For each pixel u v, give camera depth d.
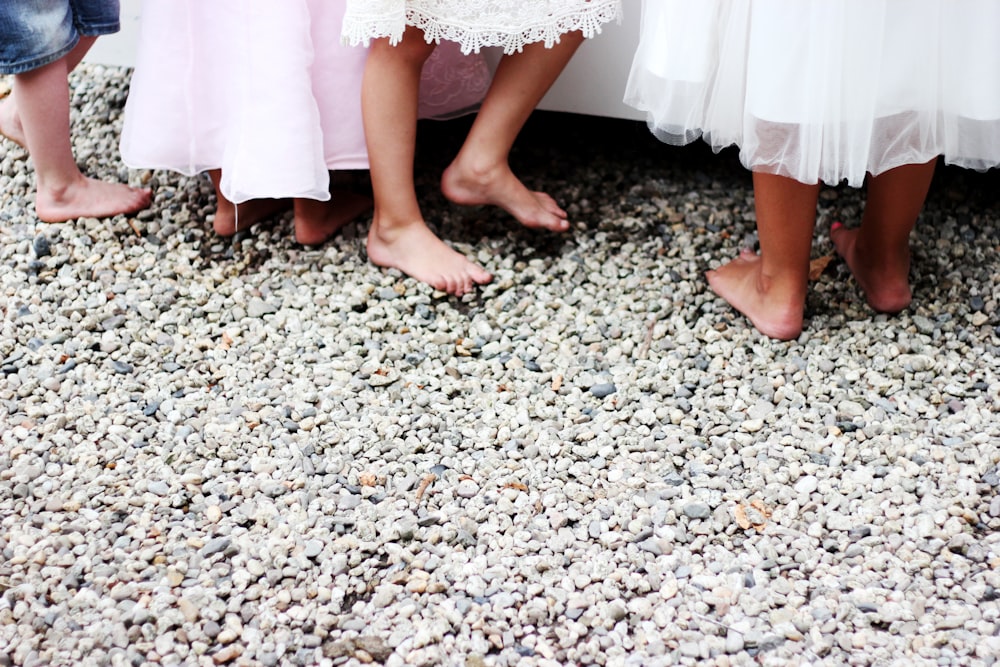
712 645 1.30
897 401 1.66
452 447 1.59
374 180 1.89
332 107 1.87
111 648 1.29
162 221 2.08
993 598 1.34
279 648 1.30
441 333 1.81
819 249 1.99
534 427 1.63
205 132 1.86
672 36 1.55
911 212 1.71
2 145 2.27
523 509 1.49
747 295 1.84
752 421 1.62
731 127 1.61
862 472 1.54
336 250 2.01
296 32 1.74
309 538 1.45
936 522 1.45
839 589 1.37
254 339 1.80
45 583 1.37
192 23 1.78
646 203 2.16
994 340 1.77
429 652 1.29
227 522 1.47
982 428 1.60
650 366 1.75
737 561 1.41
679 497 1.51
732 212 2.13
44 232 2.03
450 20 1.70
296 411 1.65
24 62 1.86
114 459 1.56
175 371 1.73
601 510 1.48
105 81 2.47
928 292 1.88
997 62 1.45
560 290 1.92
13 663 1.27
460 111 2.15
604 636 1.32
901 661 1.27
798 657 1.28
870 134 1.49
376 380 1.71
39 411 1.63
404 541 1.45
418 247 1.93
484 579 1.39
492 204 2.00
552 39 1.74
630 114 2.11
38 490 1.51
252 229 2.06
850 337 1.79
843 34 1.41
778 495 1.51
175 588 1.37
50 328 1.81
